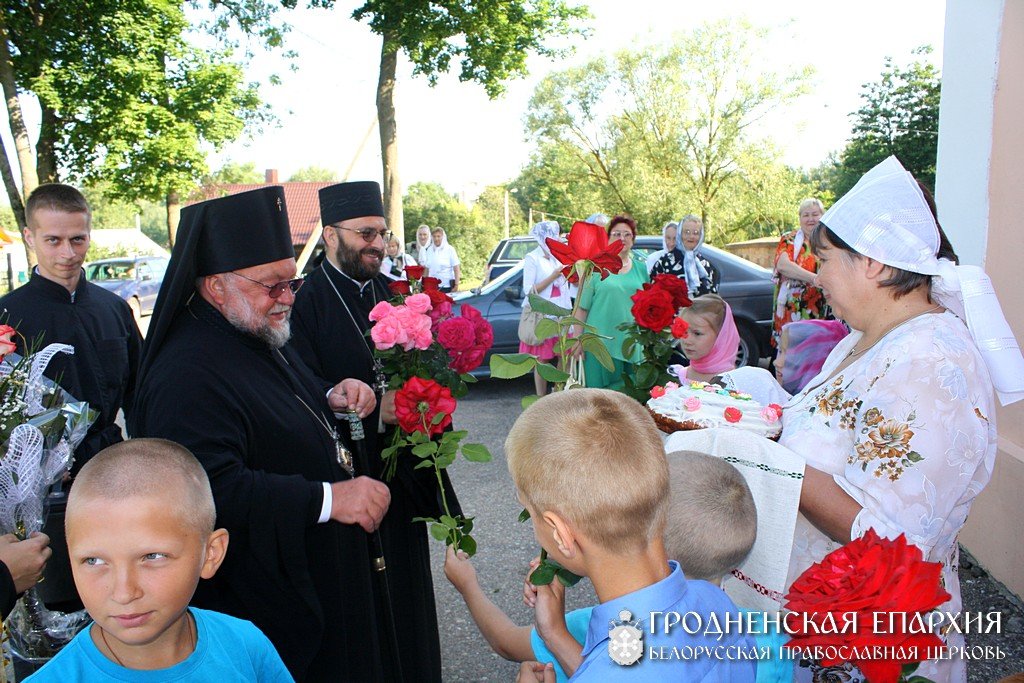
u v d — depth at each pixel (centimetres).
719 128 2986
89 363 323
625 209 3123
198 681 143
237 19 1844
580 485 122
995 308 158
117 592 131
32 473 198
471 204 3744
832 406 171
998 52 355
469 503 496
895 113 2367
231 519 194
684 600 129
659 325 340
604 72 3041
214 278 214
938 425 151
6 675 202
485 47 1596
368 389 256
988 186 367
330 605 215
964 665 174
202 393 203
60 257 320
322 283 311
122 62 1579
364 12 1503
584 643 153
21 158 1520
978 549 377
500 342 813
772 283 859
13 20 1520
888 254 162
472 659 319
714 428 172
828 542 176
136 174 1683
